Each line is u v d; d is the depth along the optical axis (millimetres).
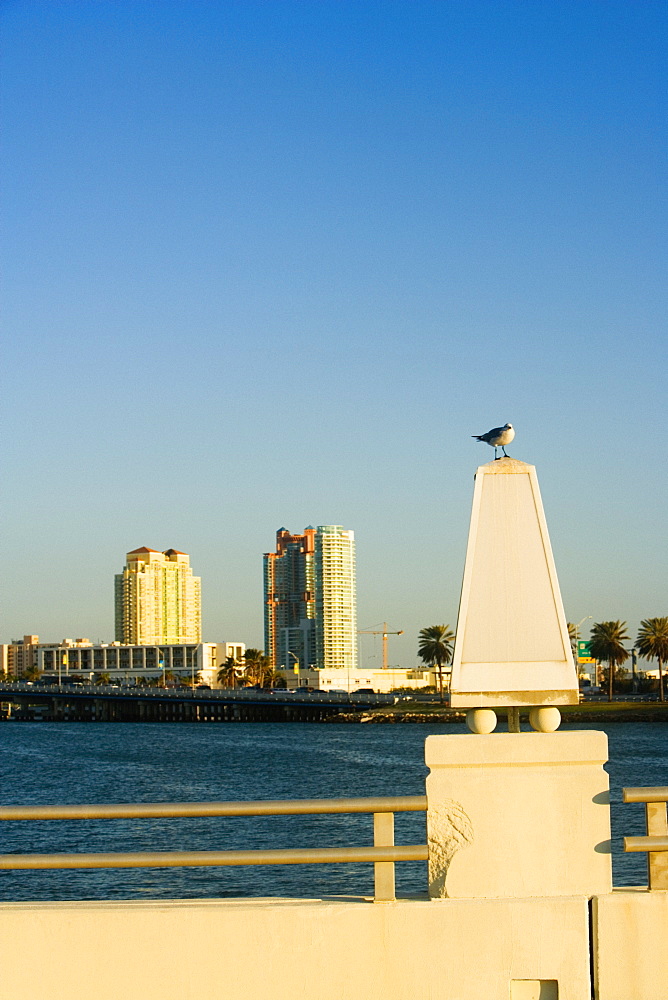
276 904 6121
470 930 5941
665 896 5996
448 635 185625
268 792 67562
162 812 6176
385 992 5898
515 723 6762
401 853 6172
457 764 6188
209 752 110312
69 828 44469
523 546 6629
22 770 90188
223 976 5910
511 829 6125
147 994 5898
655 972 5914
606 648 172375
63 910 5988
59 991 5902
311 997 5891
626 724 150625
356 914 5957
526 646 6480
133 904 6156
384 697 198000
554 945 5922
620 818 39812
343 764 89062
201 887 29688
